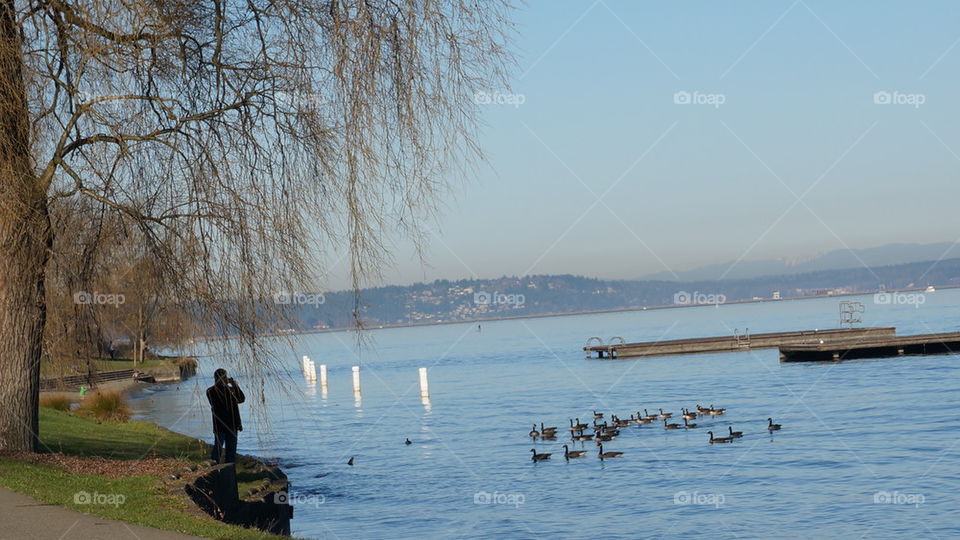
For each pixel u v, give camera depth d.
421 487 31.44
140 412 47.81
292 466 36.25
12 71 13.55
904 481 29.86
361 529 24.70
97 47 13.23
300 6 13.97
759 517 25.94
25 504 11.56
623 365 97.38
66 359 16.08
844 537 23.23
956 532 23.09
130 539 9.88
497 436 47.06
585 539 23.75
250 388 14.46
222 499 15.55
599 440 43.00
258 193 14.27
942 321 146.12
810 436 41.44
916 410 47.91
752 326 178.62
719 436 43.00
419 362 142.12
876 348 83.50
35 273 14.81
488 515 26.67
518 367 110.31
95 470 14.62
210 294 14.19
